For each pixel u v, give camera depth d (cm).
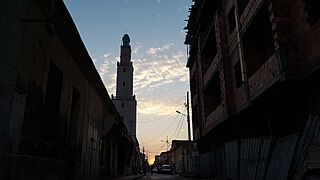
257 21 1271
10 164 532
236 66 1571
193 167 2952
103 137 1591
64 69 879
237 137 1582
